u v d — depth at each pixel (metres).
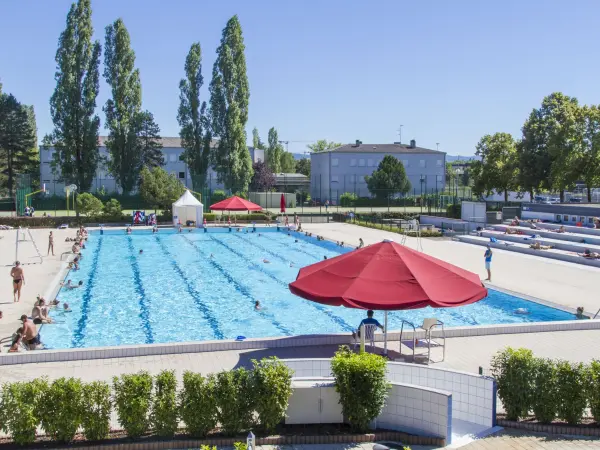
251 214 52.00
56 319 18.27
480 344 14.25
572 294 20.95
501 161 54.56
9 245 34.31
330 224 50.31
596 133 44.19
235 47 60.97
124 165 62.34
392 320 18.55
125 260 30.33
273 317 18.95
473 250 32.59
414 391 8.99
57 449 8.39
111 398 10.20
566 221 36.78
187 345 13.46
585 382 9.05
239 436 8.89
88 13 56.69
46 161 75.50
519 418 9.48
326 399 9.32
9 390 8.46
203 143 62.62
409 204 72.62
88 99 57.72
